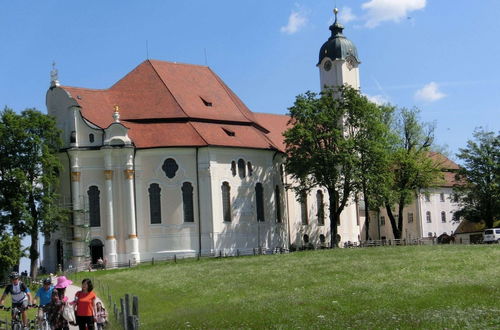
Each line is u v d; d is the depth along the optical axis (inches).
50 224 3582.7
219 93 4367.6
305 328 1162.6
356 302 1402.6
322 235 4613.7
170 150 3865.7
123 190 3796.8
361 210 5615.2
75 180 3789.4
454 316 1134.4
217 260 3412.9
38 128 3631.9
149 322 1480.1
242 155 4045.3
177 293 2087.8
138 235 3796.8
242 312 1419.8
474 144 4611.2
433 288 1505.9
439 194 5856.3
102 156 3816.4
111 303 1929.1
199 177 3882.9
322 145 4052.7
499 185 4483.3
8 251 2952.8
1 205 3476.9
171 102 4072.3
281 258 3149.6
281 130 4820.4
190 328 1302.9
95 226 3791.8
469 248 2997.0
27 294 1412.4
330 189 4001.0
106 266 3718.0
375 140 4047.7
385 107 4468.5
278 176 4340.6
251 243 4013.3
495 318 1099.3
